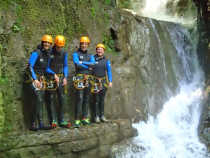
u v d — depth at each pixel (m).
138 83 7.98
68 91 6.30
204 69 10.38
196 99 8.78
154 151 6.21
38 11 6.14
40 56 5.29
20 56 5.62
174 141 6.77
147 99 8.06
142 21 9.05
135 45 8.41
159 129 7.48
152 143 6.43
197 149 6.45
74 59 5.93
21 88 5.50
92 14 7.34
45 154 4.92
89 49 7.02
